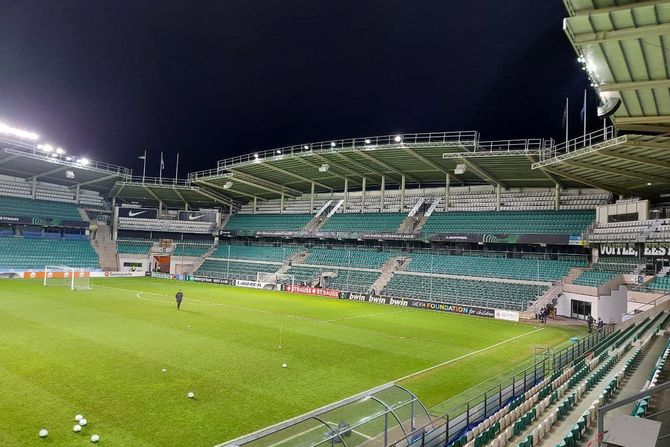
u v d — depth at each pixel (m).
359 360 22.19
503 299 42.66
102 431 12.91
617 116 26.09
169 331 27.05
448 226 54.06
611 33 18.08
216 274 67.88
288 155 54.06
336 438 9.91
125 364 19.56
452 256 52.44
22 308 33.34
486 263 49.22
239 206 81.94
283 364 20.53
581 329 34.09
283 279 60.03
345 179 64.31
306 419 10.10
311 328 30.39
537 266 44.50
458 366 21.81
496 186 54.25
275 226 70.62
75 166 61.72
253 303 42.69
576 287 39.28
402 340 27.66
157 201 79.00
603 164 32.84
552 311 38.94
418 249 57.16
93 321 29.23
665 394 13.50
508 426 13.41
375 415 11.03
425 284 49.03
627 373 17.70
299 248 67.00
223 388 17.06
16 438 12.21
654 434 7.23
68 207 70.88
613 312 37.19
